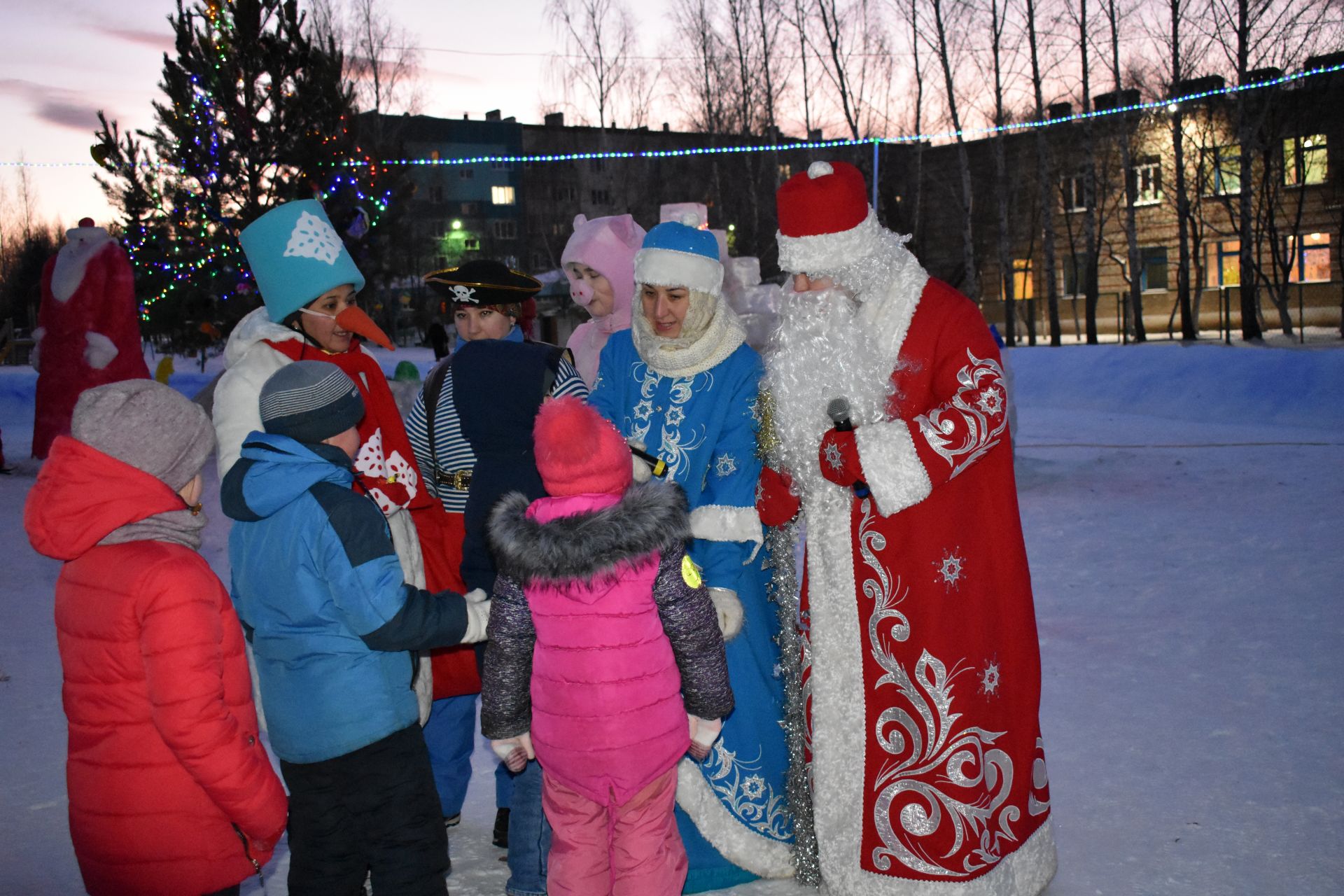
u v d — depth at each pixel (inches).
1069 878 107.7
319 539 88.2
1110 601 217.0
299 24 564.1
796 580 111.9
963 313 103.8
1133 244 1027.3
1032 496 351.6
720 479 110.5
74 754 84.1
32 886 110.3
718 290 113.2
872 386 101.0
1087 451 447.2
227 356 114.5
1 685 175.9
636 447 111.0
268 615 90.8
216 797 80.9
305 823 92.2
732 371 113.2
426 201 2171.5
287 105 557.0
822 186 103.3
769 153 1336.1
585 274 161.5
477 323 129.4
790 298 106.3
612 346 122.0
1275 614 199.6
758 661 112.0
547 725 91.8
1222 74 929.5
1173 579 231.6
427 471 123.4
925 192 1330.0
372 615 88.0
